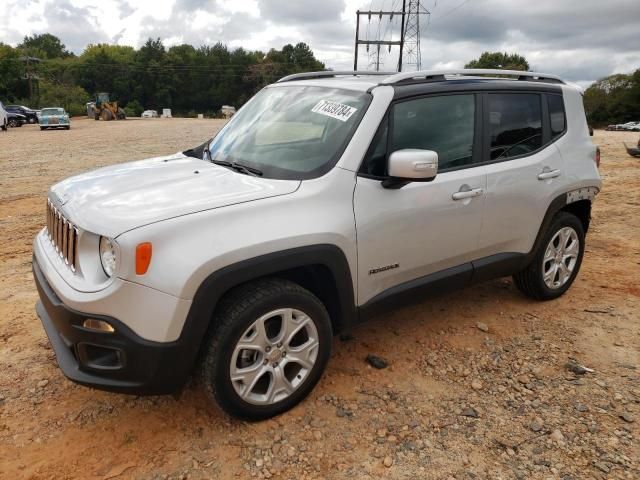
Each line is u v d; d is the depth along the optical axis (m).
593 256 6.04
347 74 4.29
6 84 87.06
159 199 2.88
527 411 3.20
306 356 3.11
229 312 2.78
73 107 83.75
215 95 123.25
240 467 2.74
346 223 3.11
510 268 4.21
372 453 2.85
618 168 12.88
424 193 3.49
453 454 2.85
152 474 2.69
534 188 4.17
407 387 3.43
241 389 2.90
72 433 2.97
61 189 3.35
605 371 3.63
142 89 119.81
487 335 4.11
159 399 3.27
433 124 3.65
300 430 3.01
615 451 2.86
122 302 2.56
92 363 2.71
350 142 3.27
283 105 3.91
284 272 3.10
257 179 3.22
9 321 4.23
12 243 6.39
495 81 4.09
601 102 91.81
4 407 3.18
